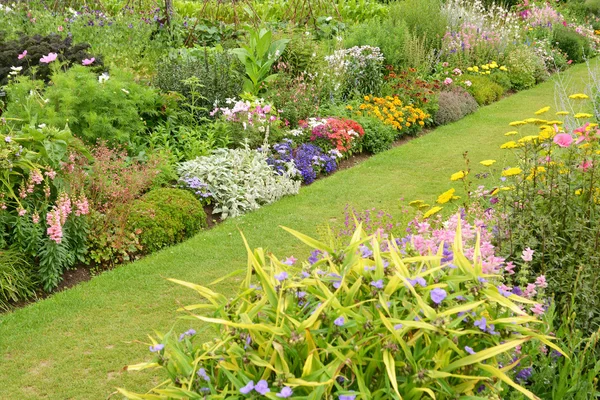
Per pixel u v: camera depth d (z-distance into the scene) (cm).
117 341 429
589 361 294
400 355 208
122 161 625
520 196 388
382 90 1105
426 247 285
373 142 930
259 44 934
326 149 856
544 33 1814
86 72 705
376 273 224
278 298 220
